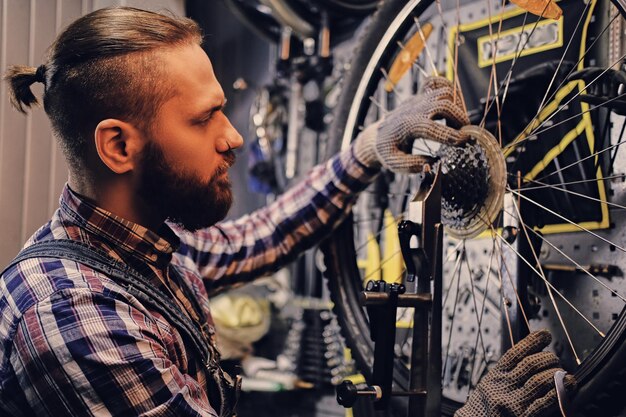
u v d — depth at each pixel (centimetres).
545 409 91
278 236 132
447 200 112
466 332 145
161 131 98
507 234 114
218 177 104
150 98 96
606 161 121
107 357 87
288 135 216
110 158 97
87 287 92
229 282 129
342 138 143
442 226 100
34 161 152
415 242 111
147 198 102
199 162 101
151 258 103
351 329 136
